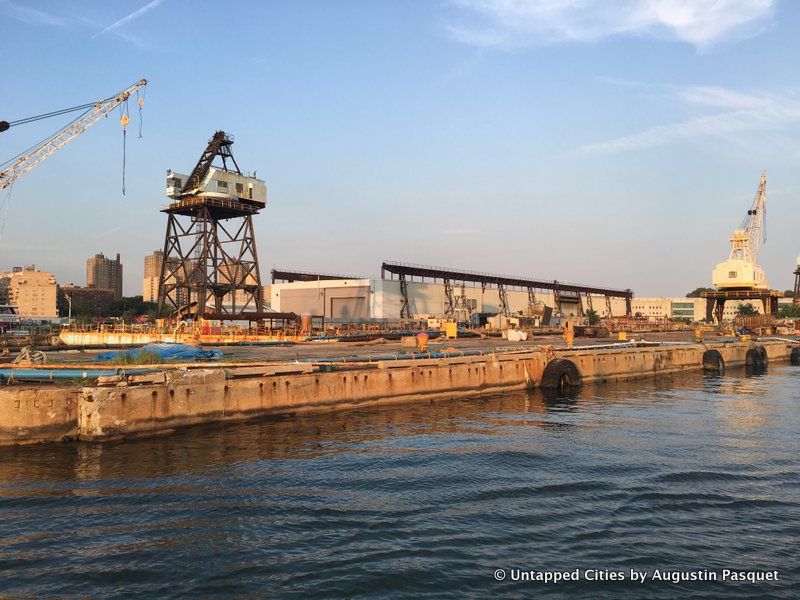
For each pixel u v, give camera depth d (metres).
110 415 24.06
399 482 19.72
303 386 31.19
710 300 148.88
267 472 20.73
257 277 97.31
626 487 19.27
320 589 12.56
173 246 95.00
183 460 22.05
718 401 39.91
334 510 17.06
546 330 105.25
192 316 87.94
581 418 32.50
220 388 27.83
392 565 13.59
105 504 17.47
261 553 14.26
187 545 14.70
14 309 146.88
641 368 56.97
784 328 134.25
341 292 116.00
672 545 14.72
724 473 20.97
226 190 92.75
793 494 18.66
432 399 38.12
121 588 12.70
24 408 23.14
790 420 32.09
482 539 15.04
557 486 19.33
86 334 77.50
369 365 35.62
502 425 30.09
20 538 15.12
